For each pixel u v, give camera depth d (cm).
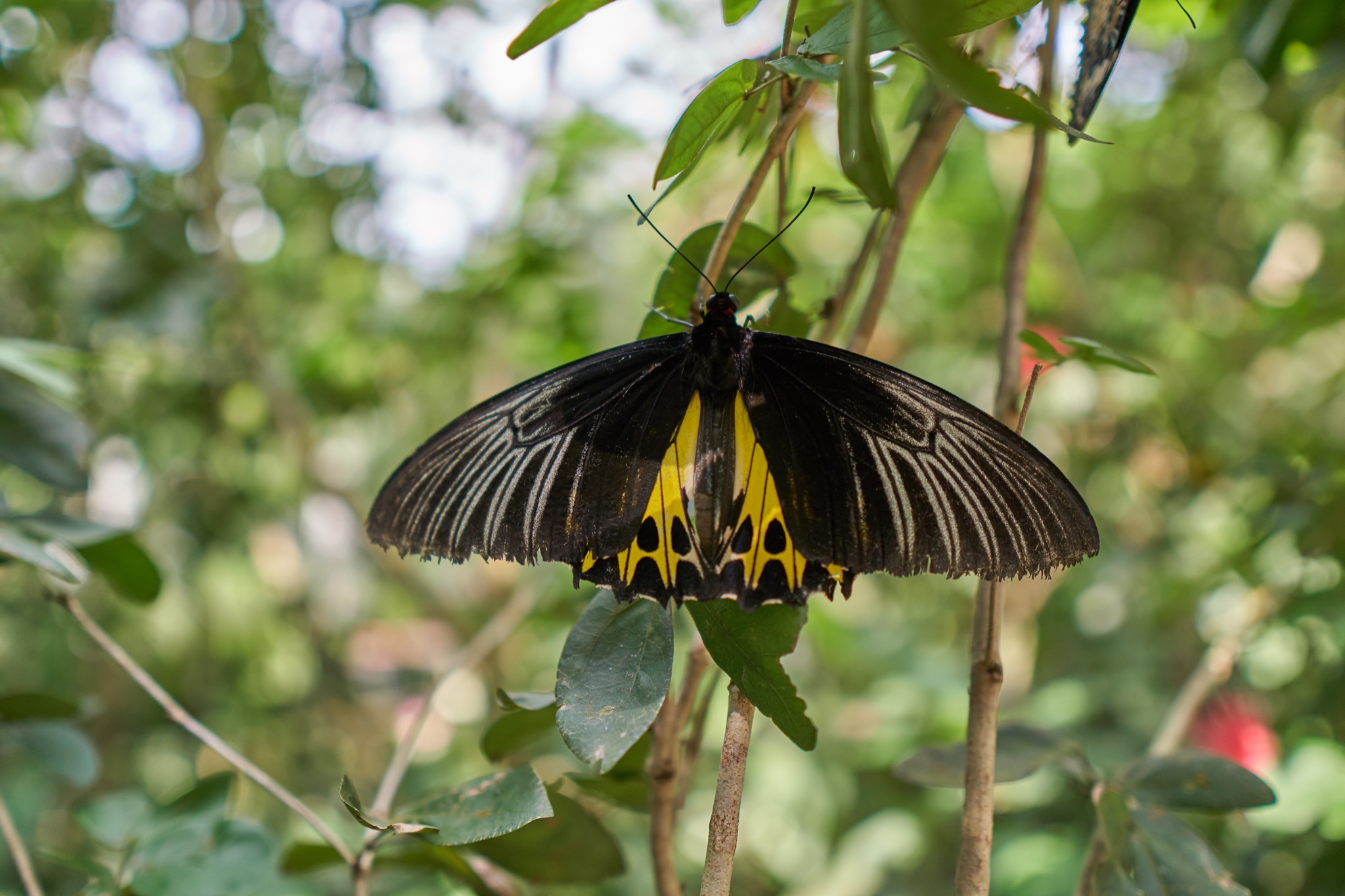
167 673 152
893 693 130
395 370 137
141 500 127
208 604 150
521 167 119
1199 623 111
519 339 125
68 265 126
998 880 108
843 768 130
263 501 137
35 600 136
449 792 63
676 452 65
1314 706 92
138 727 149
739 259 68
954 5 56
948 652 142
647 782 68
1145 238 145
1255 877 91
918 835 121
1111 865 64
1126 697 120
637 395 66
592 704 62
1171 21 92
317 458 131
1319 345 123
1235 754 94
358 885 67
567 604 102
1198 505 113
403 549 64
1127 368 65
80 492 73
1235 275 138
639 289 115
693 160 63
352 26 122
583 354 115
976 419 64
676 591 63
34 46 116
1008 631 149
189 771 151
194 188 122
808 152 111
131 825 71
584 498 65
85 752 73
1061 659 139
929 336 140
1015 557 63
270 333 130
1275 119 94
